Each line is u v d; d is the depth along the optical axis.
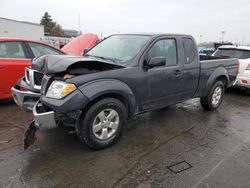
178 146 3.78
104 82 3.33
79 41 8.47
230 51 7.74
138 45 4.02
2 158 3.23
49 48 5.98
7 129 4.18
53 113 3.12
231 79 6.02
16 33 36.84
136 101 3.85
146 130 4.36
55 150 3.49
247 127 4.75
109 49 4.30
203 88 5.21
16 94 4.10
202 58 6.83
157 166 3.18
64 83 3.10
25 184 2.73
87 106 3.30
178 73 4.43
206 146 3.82
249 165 3.27
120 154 3.46
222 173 3.06
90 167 3.10
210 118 5.21
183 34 4.69
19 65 5.28
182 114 5.39
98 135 3.48
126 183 2.81
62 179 2.84
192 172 3.06
